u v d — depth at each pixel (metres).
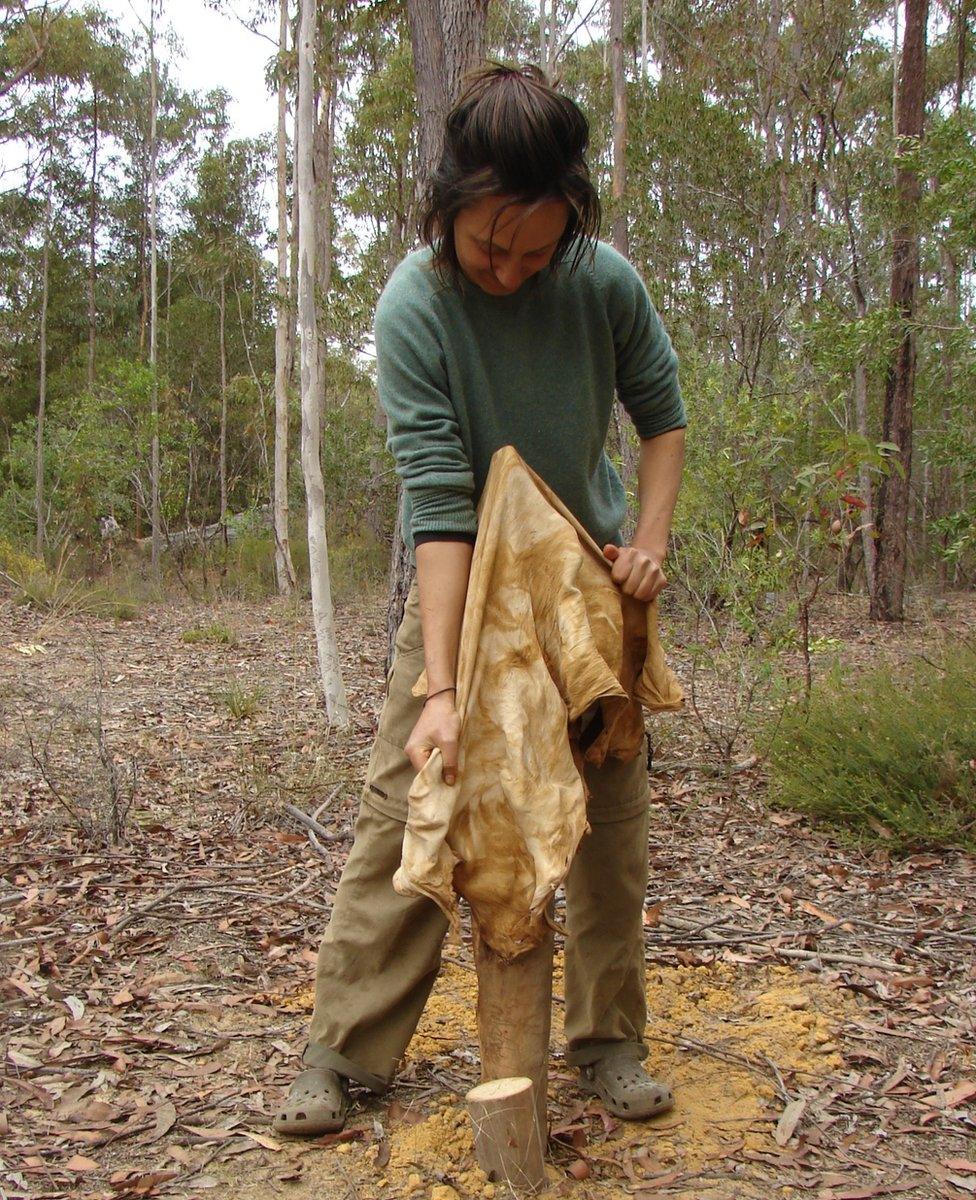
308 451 8.06
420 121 5.87
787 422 7.05
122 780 5.51
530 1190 2.26
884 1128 2.62
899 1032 3.13
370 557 20.48
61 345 35.50
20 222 32.12
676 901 4.27
